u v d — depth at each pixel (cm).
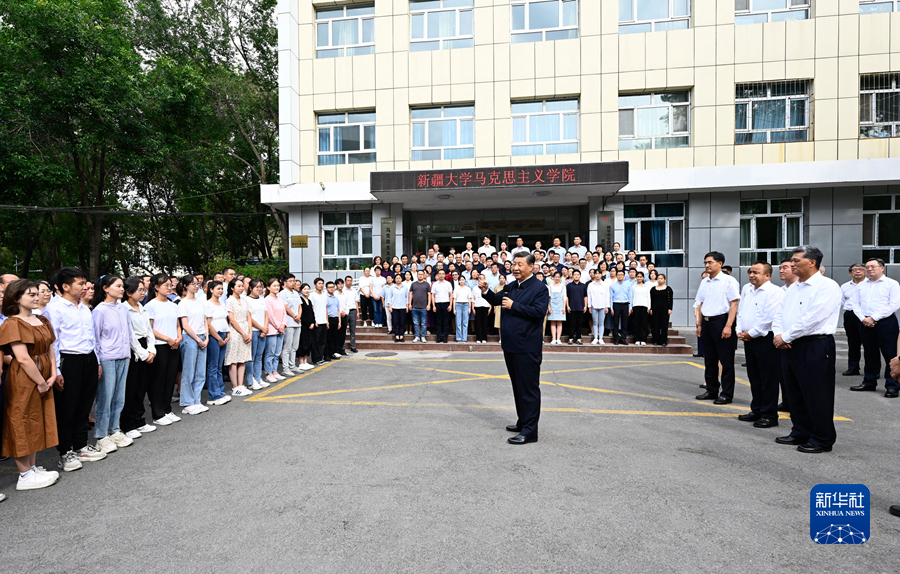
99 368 474
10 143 1433
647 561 279
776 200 1433
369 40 1597
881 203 1388
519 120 1516
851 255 1381
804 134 1396
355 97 1575
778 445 479
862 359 970
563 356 1062
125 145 1694
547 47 1475
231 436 522
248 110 2123
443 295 1168
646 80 1434
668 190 1409
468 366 937
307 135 1602
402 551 292
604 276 1159
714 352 661
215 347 671
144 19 2042
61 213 2172
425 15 1553
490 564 278
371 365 956
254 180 2439
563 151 1495
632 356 1056
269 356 806
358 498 364
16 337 388
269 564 281
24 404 389
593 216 1470
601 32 1448
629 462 432
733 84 1398
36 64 1517
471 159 1520
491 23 1503
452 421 566
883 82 1363
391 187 1362
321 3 1595
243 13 2195
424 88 1538
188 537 313
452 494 368
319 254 1622
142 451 481
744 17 1412
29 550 302
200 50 2136
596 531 312
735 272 1422
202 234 2603
